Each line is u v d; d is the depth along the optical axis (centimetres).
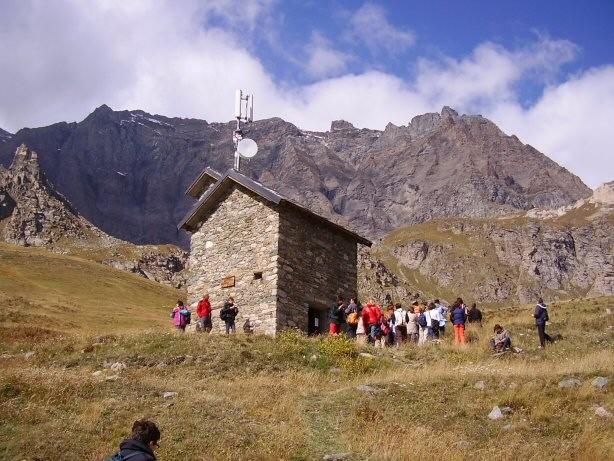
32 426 1552
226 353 2519
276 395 1947
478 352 2716
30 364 2467
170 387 1978
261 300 3177
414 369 2366
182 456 1427
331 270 3491
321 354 2606
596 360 2252
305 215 3366
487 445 1547
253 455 1434
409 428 1639
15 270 8644
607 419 1669
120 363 2402
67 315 5859
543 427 1661
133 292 9319
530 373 2092
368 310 3003
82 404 1720
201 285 3462
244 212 3394
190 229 3631
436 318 3139
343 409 1831
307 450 1512
